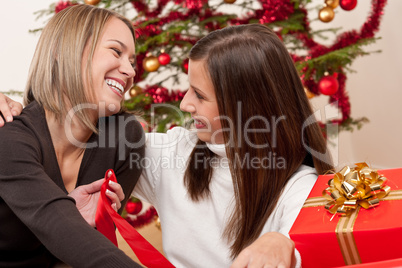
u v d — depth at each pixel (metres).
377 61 3.57
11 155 0.86
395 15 3.38
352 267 0.60
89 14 1.03
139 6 2.53
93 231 0.73
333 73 2.69
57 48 1.02
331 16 2.43
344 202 0.80
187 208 1.15
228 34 1.02
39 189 0.80
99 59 1.02
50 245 0.74
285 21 2.60
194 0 2.47
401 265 0.58
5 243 0.98
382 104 3.59
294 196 0.98
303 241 0.77
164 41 2.37
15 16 3.40
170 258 1.18
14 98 3.38
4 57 3.41
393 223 0.73
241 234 1.03
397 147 3.54
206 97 1.00
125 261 0.67
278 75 1.01
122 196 0.96
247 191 1.03
